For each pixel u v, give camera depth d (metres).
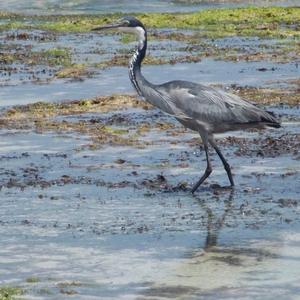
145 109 22.81
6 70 29.08
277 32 38.56
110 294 10.81
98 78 27.33
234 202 14.77
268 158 17.61
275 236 12.99
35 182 16.09
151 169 16.97
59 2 53.28
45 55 32.41
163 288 11.01
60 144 19.09
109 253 12.38
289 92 24.66
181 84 15.77
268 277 11.37
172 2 53.09
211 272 11.56
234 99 15.77
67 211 14.36
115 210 14.38
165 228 13.45
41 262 12.04
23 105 23.30
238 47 34.00
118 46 34.88
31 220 13.91
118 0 53.88
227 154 18.02
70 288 11.02
